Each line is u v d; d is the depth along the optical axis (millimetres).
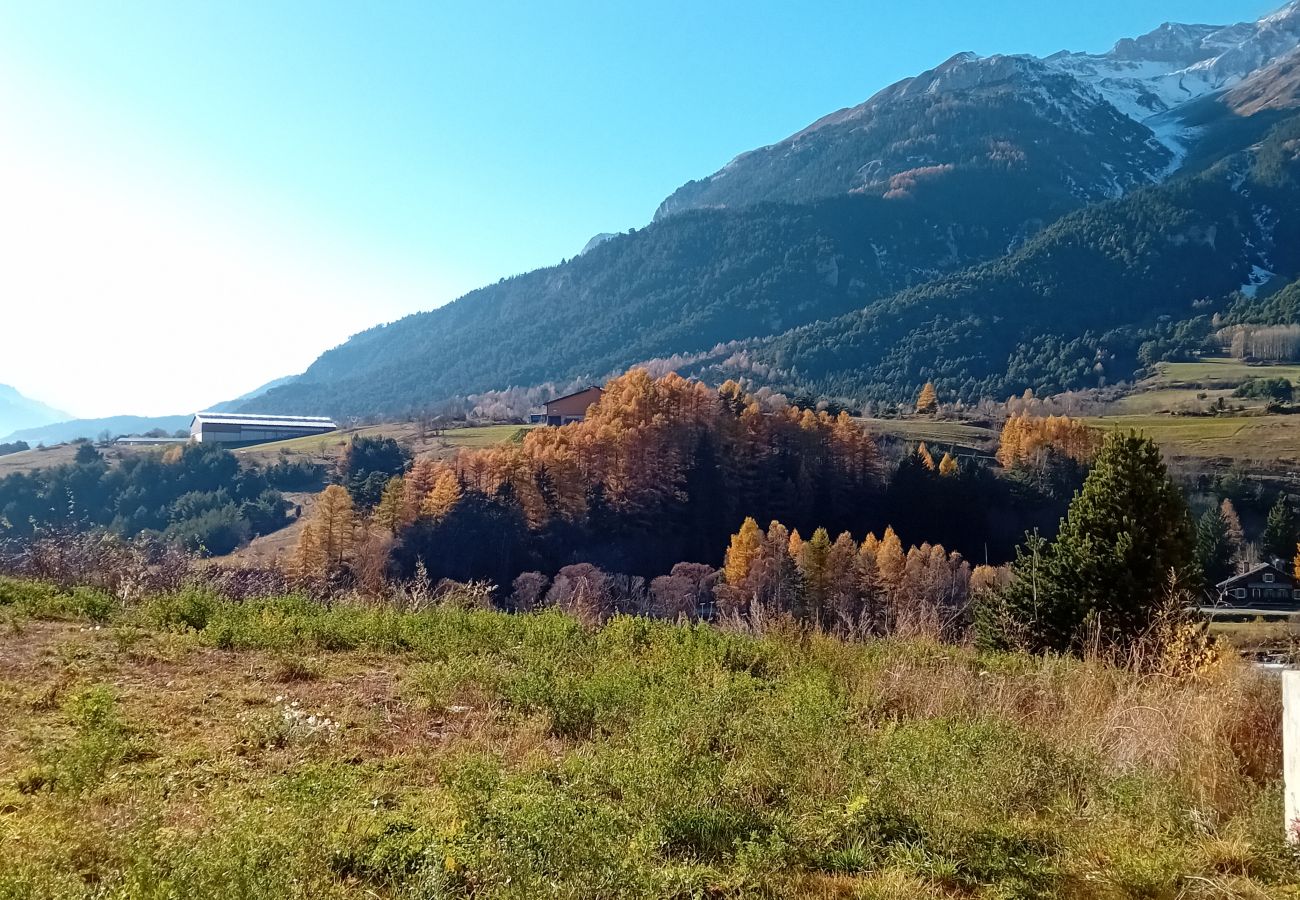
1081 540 14258
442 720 5621
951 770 4523
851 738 5152
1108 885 3412
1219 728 5199
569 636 8523
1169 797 4371
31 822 3275
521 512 48094
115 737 4316
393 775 4418
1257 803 4332
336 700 5914
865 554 41219
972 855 3721
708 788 4180
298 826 3244
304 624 8070
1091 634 10445
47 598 8562
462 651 7594
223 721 5164
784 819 3980
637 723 5320
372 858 3225
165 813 3473
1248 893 3344
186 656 6879
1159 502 13945
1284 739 4098
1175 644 7625
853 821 3973
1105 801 4406
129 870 2775
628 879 3096
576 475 52500
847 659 7836
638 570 49438
